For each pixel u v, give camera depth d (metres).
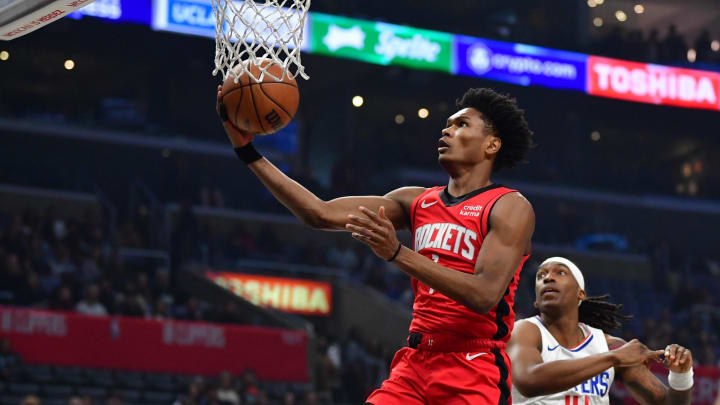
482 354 3.48
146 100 28.75
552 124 30.53
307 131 29.36
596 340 4.73
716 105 28.48
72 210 22.34
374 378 17.44
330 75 28.77
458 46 25.78
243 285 20.45
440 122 31.36
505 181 28.12
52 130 24.41
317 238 24.80
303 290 21.05
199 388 13.38
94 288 15.30
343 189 25.92
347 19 24.38
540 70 26.72
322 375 16.55
